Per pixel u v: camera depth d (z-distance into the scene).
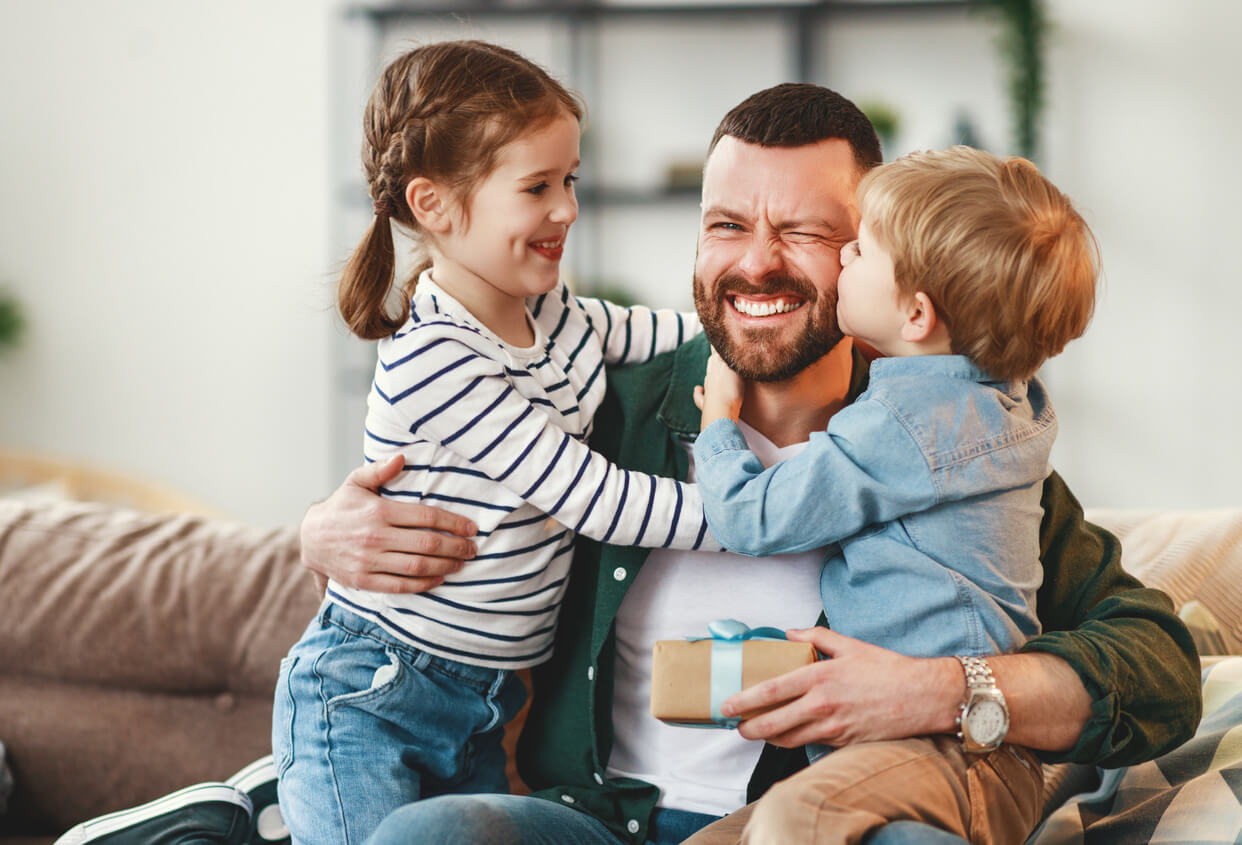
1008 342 1.08
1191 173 3.88
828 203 1.21
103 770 1.69
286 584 1.75
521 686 1.36
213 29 4.32
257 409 4.42
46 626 1.73
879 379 1.13
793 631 1.09
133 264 4.42
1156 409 3.96
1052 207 1.09
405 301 1.30
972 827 1.01
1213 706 1.35
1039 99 3.79
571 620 1.35
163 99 4.36
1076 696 1.05
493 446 1.19
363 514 1.23
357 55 4.29
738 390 1.27
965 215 1.06
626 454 1.34
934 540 1.09
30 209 4.43
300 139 4.32
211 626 1.72
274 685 1.70
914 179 1.10
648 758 1.28
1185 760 1.26
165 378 4.45
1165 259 3.91
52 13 4.37
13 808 1.70
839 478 1.08
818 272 1.21
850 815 0.92
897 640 1.10
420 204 1.24
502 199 1.21
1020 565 1.12
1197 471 3.95
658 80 4.16
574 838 1.10
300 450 4.42
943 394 1.09
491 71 1.24
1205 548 1.63
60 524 1.85
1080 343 3.99
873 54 4.02
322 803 1.20
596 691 1.29
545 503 1.19
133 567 1.78
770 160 1.21
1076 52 3.91
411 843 0.98
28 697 1.72
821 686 1.03
